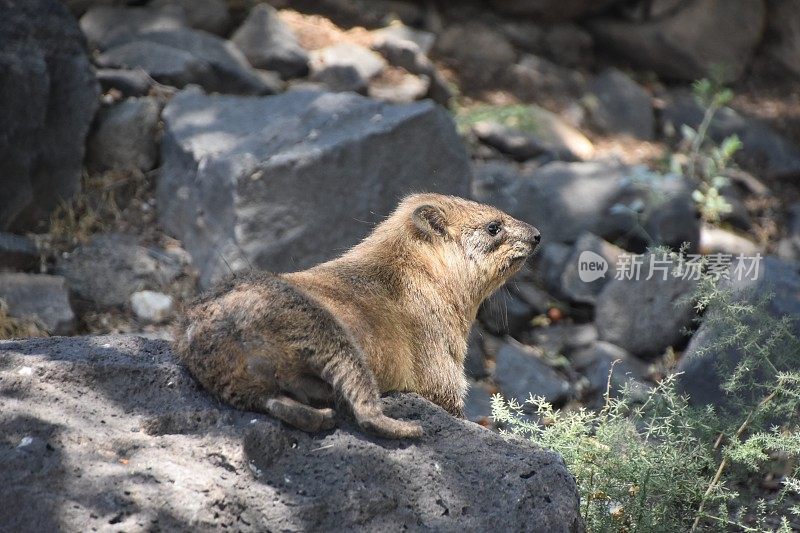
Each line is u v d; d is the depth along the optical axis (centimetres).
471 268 818
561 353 1328
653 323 1291
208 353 659
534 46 1875
